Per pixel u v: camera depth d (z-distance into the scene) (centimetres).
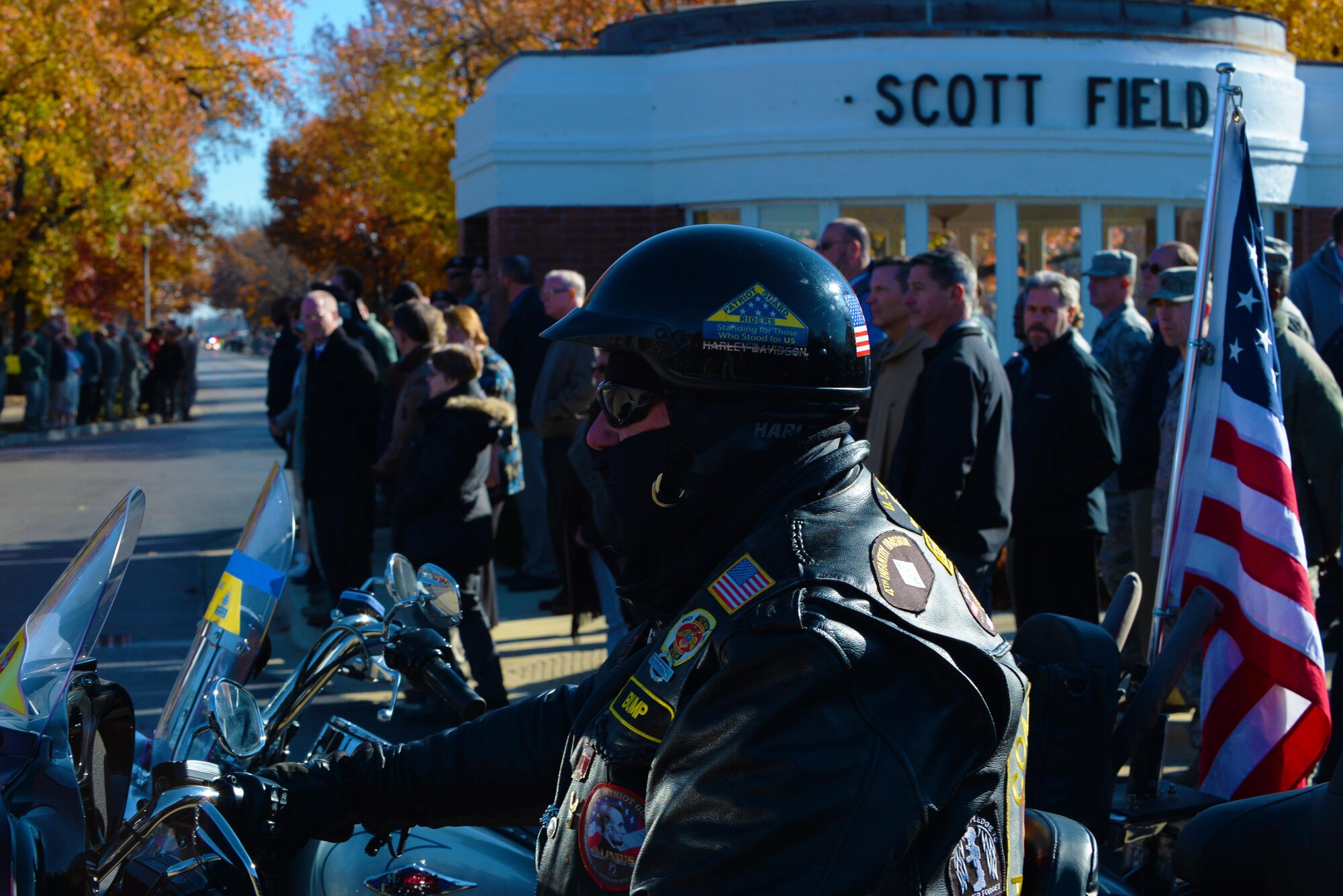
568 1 2469
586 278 1066
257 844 163
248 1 2639
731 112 1027
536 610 714
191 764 160
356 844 231
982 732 119
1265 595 329
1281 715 330
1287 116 1079
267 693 556
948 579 132
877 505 135
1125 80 1008
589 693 167
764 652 115
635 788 129
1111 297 607
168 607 755
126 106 2123
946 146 992
